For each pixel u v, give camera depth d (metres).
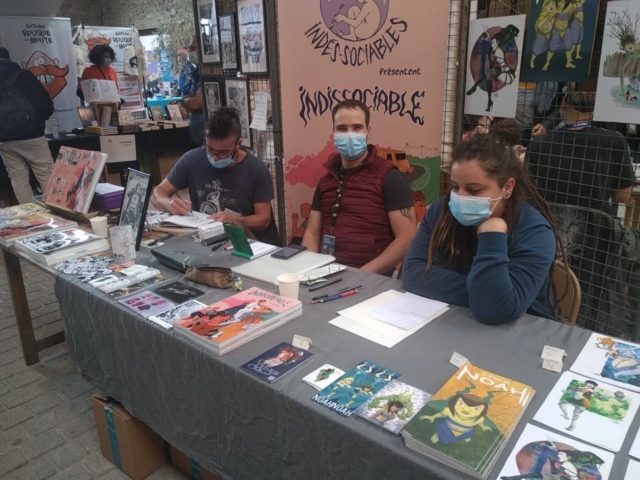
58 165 2.74
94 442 2.10
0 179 5.03
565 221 2.19
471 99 2.39
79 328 1.85
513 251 1.44
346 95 2.80
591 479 0.82
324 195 2.41
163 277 1.83
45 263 1.96
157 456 1.92
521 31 2.10
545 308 1.55
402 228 2.22
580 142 2.18
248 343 1.35
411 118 2.66
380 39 2.62
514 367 1.17
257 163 2.73
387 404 1.05
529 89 2.25
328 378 1.16
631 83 1.77
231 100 3.37
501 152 1.40
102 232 2.26
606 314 2.17
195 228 2.34
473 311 1.40
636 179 2.24
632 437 0.92
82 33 6.80
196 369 1.35
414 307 1.49
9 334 3.02
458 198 1.42
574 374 1.13
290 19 2.72
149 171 6.27
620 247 2.08
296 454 1.15
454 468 0.87
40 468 1.96
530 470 0.85
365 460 0.98
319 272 1.79
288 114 2.87
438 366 1.18
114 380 1.78
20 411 2.31
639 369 1.14
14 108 4.52
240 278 1.78
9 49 5.56
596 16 1.84
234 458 1.36
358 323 1.41
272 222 2.83
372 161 2.27
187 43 8.84
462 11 2.30
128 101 7.16
